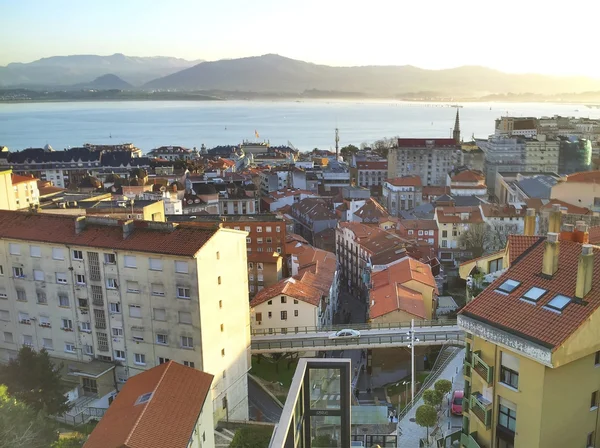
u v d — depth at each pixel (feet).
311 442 97.76
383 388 297.53
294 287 346.13
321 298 356.18
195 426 162.40
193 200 631.56
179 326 230.48
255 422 240.32
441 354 286.66
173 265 226.38
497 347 135.95
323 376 97.09
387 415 229.86
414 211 652.89
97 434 156.04
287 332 318.65
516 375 133.69
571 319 125.59
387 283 361.10
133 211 363.76
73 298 246.68
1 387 169.99
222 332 242.78
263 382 299.99
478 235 524.52
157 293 231.30
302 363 96.68
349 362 96.58
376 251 456.45
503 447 138.31
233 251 247.09
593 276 132.26
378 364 311.68
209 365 234.17
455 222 532.73
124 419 156.15
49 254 247.09
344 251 531.09
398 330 305.12
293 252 469.16
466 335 153.28
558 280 137.18
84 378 245.04
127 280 235.61
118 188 613.52
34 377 207.72
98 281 240.53
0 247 255.09
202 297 226.79
